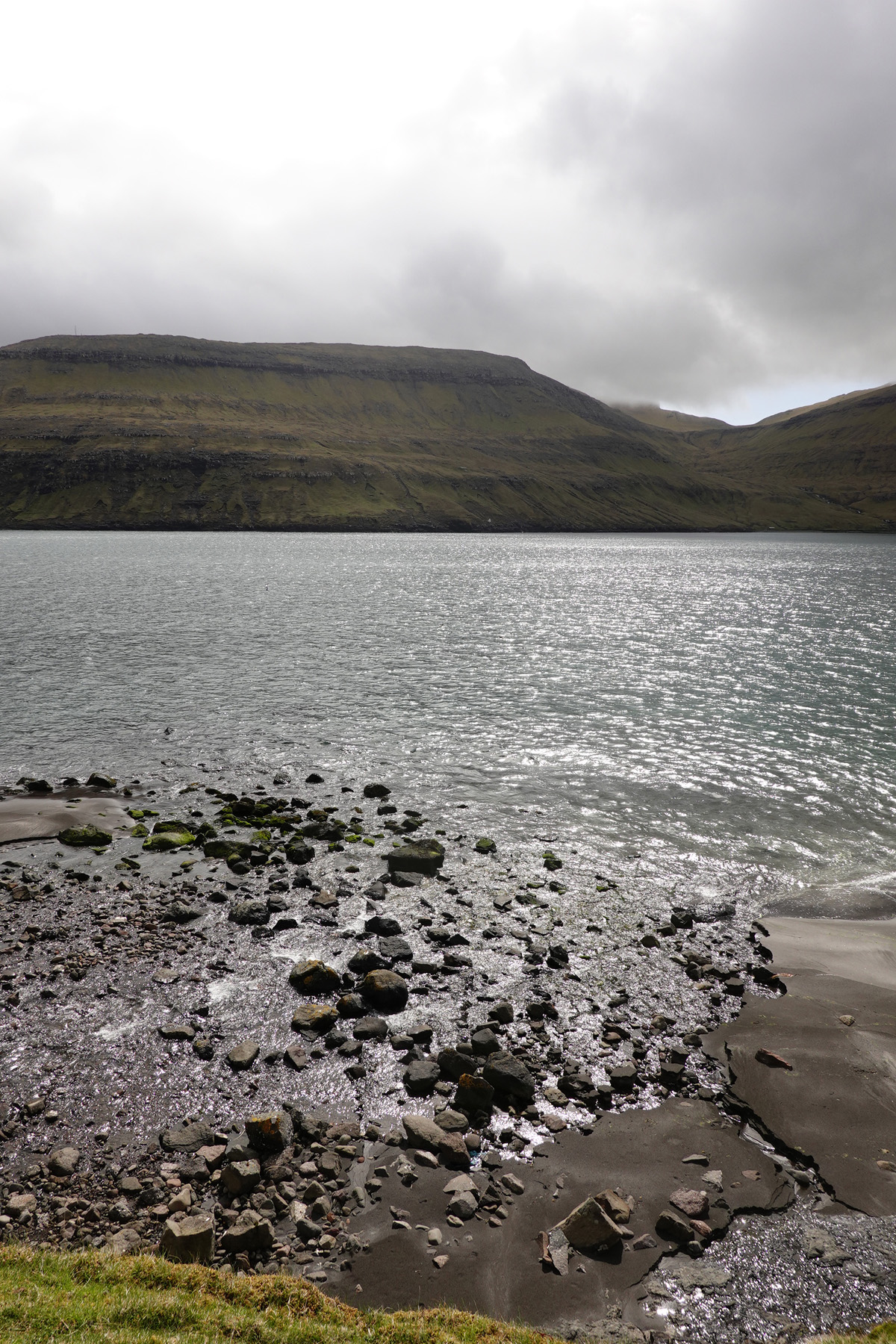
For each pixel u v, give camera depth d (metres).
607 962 19.84
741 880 24.89
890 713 45.31
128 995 17.75
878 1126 14.05
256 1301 9.75
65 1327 8.44
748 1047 16.45
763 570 175.75
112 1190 12.18
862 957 20.34
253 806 29.81
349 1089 14.91
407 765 35.38
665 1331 9.98
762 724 42.69
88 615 81.44
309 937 20.73
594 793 32.25
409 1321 9.65
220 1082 14.97
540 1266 10.95
